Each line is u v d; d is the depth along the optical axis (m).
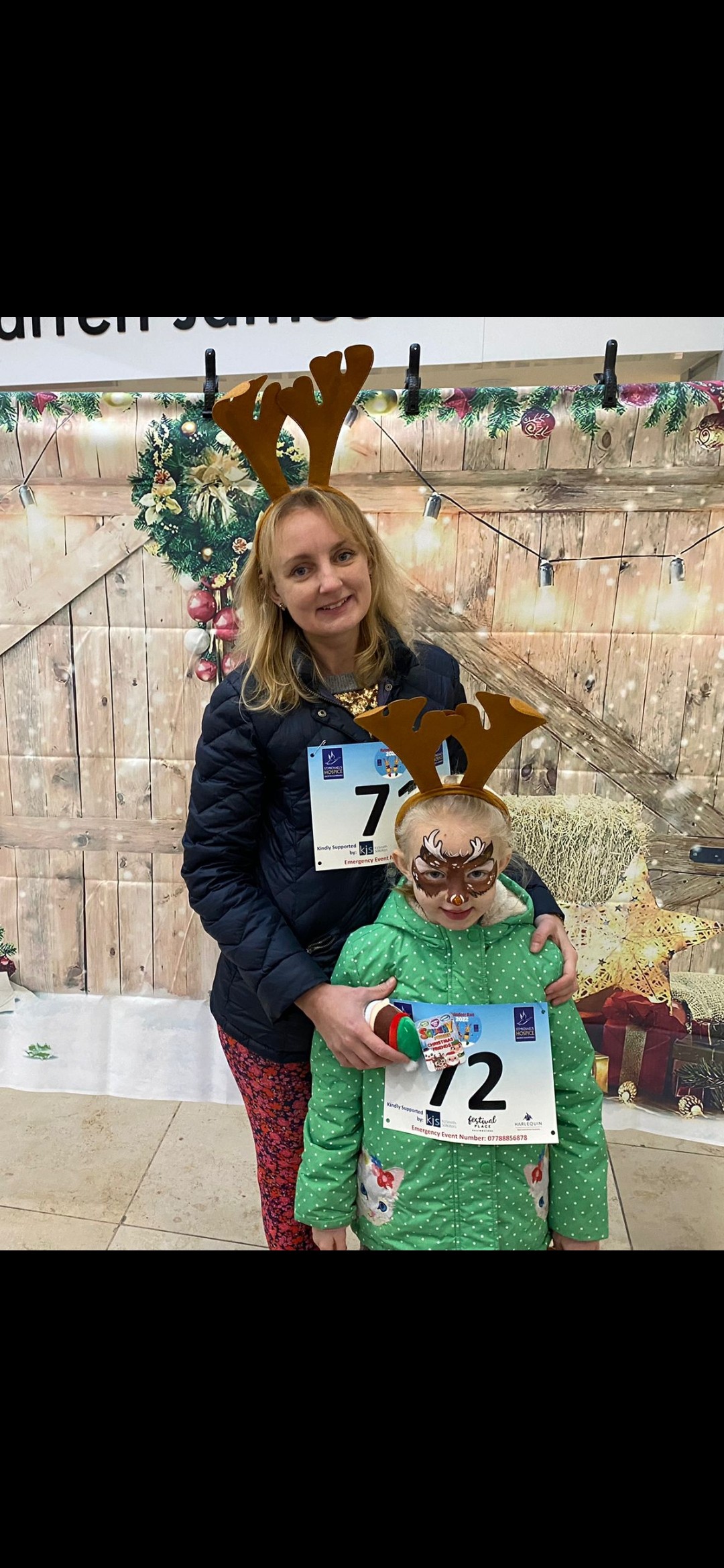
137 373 2.29
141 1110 2.06
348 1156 1.10
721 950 1.66
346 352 1.01
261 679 1.08
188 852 1.14
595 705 1.58
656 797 1.61
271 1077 1.22
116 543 1.60
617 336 2.21
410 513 1.53
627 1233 1.68
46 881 1.79
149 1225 1.71
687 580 1.51
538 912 1.16
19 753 1.73
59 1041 1.84
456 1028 1.03
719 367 2.18
